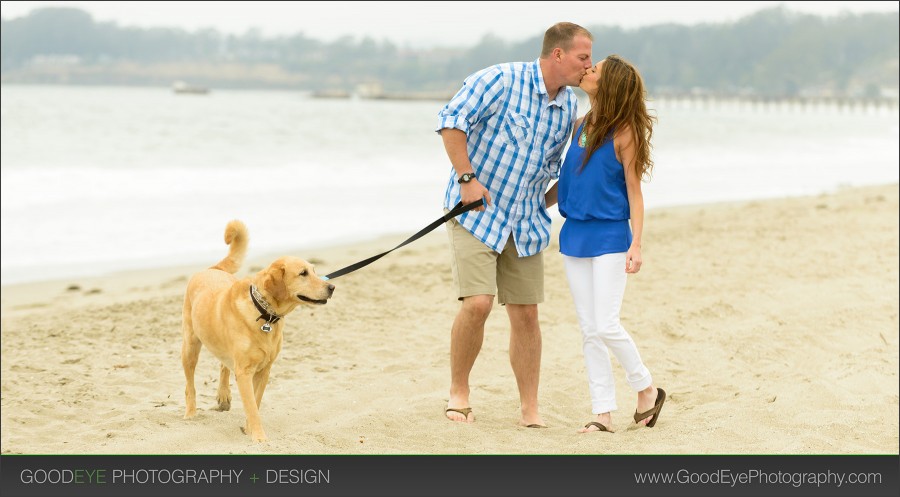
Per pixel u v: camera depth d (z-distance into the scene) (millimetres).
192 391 6531
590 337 6242
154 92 172000
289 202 19750
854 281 11453
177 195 20172
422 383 7547
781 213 17516
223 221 17031
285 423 6461
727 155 36438
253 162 27219
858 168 31672
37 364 8062
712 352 8500
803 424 6355
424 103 161125
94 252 14047
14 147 27406
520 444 5984
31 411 6758
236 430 6266
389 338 9008
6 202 18172
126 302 10516
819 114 124500
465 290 6293
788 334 9125
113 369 7953
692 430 6242
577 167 6066
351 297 10586
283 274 5828
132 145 30109
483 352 8562
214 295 6164
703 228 15711
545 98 6117
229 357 6070
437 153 31766
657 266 12414
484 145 6172
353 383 7523
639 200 5969
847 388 7219
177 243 14906
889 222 15953
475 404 7027
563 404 7102
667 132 52656
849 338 9062
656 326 9352
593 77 5926
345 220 17578
